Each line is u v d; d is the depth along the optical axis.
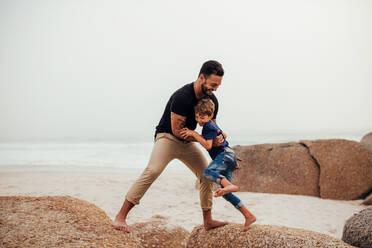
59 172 11.39
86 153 19.09
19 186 8.40
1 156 17.72
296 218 5.73
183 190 8.23
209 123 2.96
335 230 5.09
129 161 15.21
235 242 2.72
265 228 2.71
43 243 2.32
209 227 3.09
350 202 6.86
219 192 2.69
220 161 2.95
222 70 2.78
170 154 3.08
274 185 7.59
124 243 2.69
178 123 2.95
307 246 2.31
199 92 2.95
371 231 2.75
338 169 7.25
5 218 2.61
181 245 3.30
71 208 3.01
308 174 7.41
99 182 9.16
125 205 3.02
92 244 2.45
